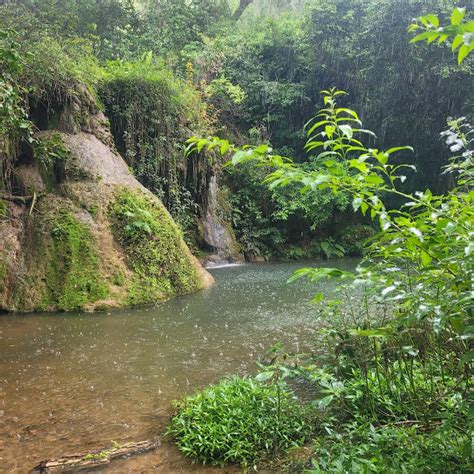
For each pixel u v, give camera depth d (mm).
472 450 1932
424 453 2111
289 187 14992
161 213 9203
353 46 15602
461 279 1445
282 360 4344
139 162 11531
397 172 16562
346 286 2523
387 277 1818
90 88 10094
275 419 2859
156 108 11805
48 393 3742
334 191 1660
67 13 12453
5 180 8062
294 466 2484
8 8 10445
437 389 2660
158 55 15367
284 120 17172
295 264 13375
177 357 4633
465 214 1597
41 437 2980
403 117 15531
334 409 3002
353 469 1959
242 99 16203
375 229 15961
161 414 3295
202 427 2828
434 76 14305
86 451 2768
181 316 6578
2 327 6055
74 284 7336
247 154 1485
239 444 2650
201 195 13164
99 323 6211
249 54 17375
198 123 13211
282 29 17297
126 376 4105
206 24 18281
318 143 1658
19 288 7195
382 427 2518
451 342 2254
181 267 8703
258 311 6797
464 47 1036
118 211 8430
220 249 13367
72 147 8766
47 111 9000
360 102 15969
